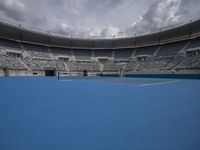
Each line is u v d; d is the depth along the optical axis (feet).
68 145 8.78
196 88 40.06
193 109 17.13
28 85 51.57
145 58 172.35
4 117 14.34
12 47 153.38
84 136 10.02
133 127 11.55
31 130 11.11
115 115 14.92
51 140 9.46
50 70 161.17
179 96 26.68
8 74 124.88
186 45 142.61
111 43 199.11
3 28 145.07
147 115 14.78
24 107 18.63
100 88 42.19
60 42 192.03
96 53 203.41
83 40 193.88
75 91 35.29
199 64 99.45
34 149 8.36
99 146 8.63
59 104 20.52
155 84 54.49
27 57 155.43
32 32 163.32
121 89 39.22
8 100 23.54
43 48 183.73
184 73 95.81
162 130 10.85
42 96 27.61
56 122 12.90
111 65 184.14
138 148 8.32
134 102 21.66
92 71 180.45
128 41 191.72
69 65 177.99
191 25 133.69
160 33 160.25
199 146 8.44
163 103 20.74
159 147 8.38
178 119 13.33
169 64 130.00
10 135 10.23
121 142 9.10
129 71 153.48
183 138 9.47
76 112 16.17
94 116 14.64
